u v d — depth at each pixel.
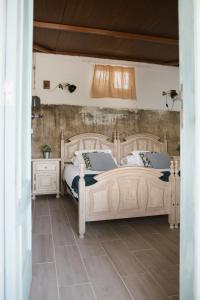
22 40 1.32
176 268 2.19
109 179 3.04
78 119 5.20
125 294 1.80
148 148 5.44
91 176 3.38
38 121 5.04
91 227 3.27
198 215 1.21
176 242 2.78
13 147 1.11
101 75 5.35
